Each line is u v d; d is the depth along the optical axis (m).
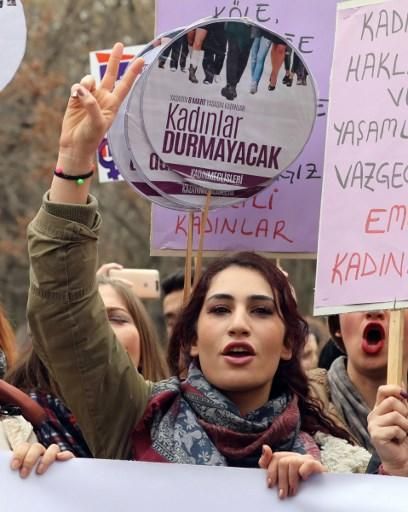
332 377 6.50
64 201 5.30
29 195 20.50
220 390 5.51
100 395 5.43
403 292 5.47
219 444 5.46
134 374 5.51
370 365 6.34
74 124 5.32
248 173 6.09
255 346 5.48
